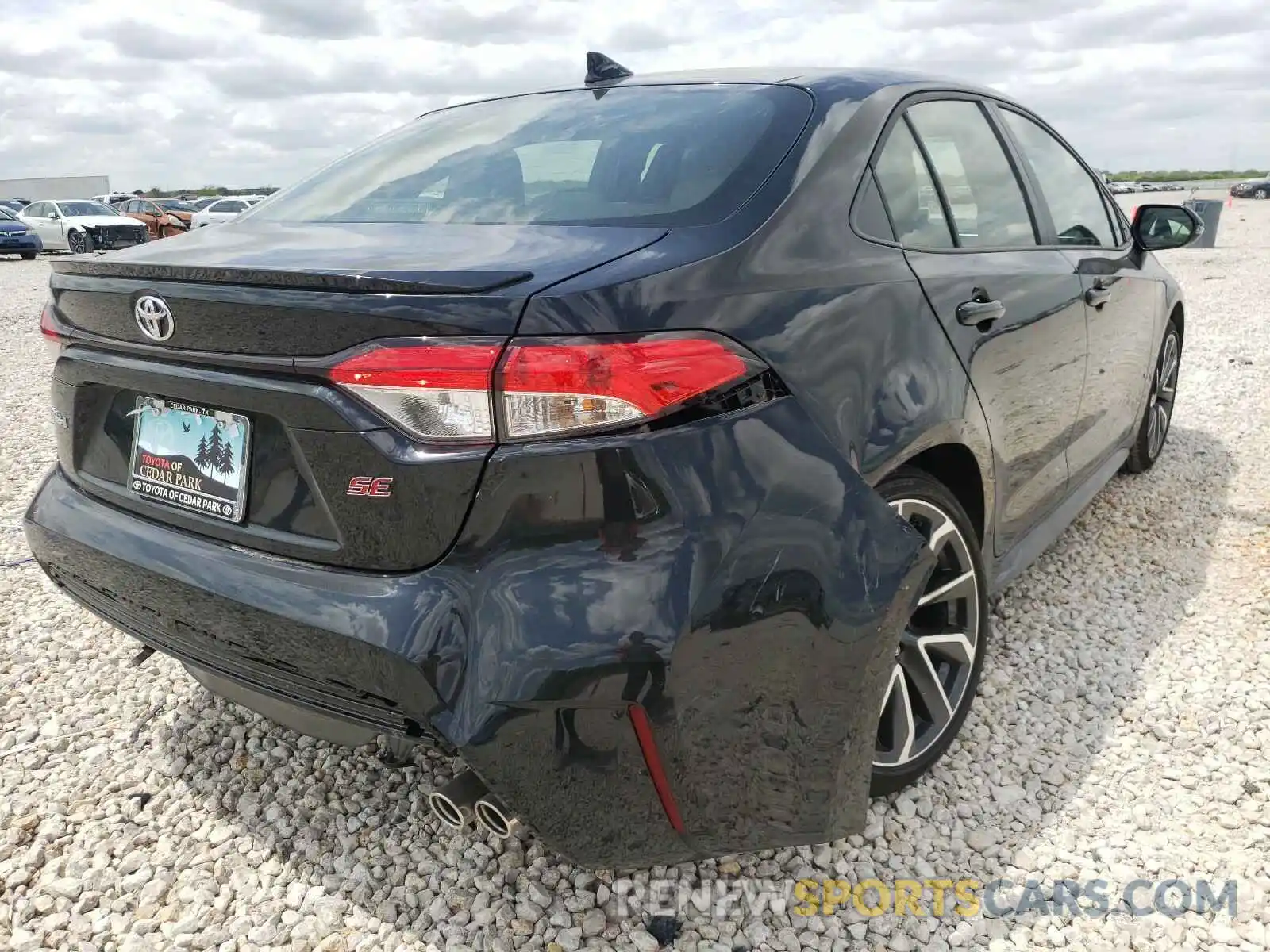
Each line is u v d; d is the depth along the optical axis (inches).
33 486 179.6
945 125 98.8
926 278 82.4
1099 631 116.5
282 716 71.7
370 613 59.9
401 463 57.8
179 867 80.5
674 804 59.8
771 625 60.5
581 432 56.1
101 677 110.1
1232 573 131.3
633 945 72.0
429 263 61.2
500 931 73.4
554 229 69.8
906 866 79.5
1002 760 92.7
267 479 66.1
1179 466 174.9
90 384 79.1
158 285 67.2
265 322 61.4
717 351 60.7
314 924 74.2
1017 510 104.3
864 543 65.9
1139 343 142.0
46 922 74.8
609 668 55.4
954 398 82.4
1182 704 101.0
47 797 89.1
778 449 62.6
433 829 84.0
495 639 56.6
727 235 67.6
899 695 83.7
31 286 596.4
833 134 80.9
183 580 68.9
